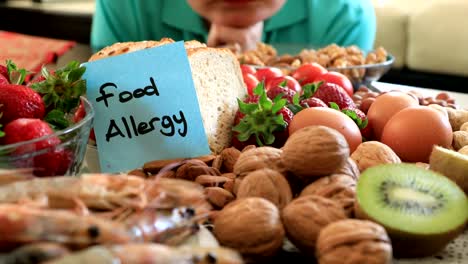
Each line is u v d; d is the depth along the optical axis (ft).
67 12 6.13
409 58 5.25
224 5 3.65
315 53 3.07
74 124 1.46
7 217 1.02
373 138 1.76
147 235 1.12
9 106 1.43
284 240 1.30
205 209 1.28
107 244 1.04
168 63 1.63
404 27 5.23
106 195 1.15
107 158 1.60
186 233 1.22
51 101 1.54
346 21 4.12
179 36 4.31
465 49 4.96
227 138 1.72
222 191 1.38
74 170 1.43
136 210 1.16
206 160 1.59
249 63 2.83
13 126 1.36
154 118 1.61
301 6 4.19
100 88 1.61
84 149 1.45
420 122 1.60
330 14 4.12
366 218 1.25
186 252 1.05
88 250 0.99
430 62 5.13
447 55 5.03
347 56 3.00
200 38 4.26
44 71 1.59
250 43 3.80
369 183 1.30
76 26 6.10
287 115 1.63
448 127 1.61
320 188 1.30
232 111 1.74
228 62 1.77
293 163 1.32
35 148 1.30
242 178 1.39
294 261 1.29
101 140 1.60
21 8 6.30
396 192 1.29
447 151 1.45
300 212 1.24
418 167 1.35
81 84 1.55
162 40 1.83
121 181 1.18
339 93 1.81
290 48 3.67
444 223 1.25
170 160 1.57
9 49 4.01
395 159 1.49
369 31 4.24
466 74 5.02
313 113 1.55
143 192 1.18
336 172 1.34
